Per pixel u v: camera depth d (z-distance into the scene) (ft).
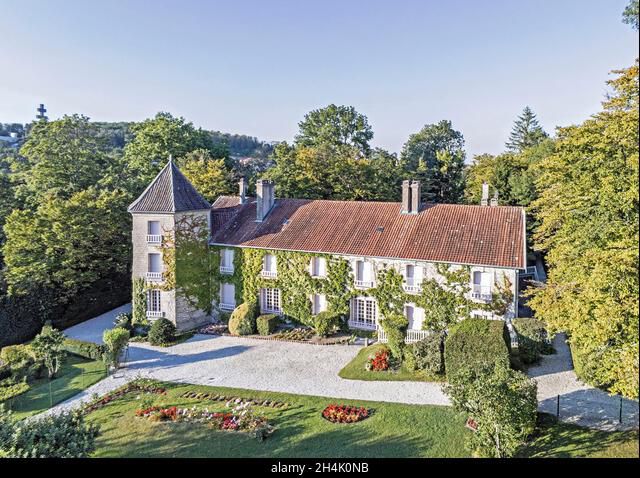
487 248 97.76
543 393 72.13
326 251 108.58
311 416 68.18
